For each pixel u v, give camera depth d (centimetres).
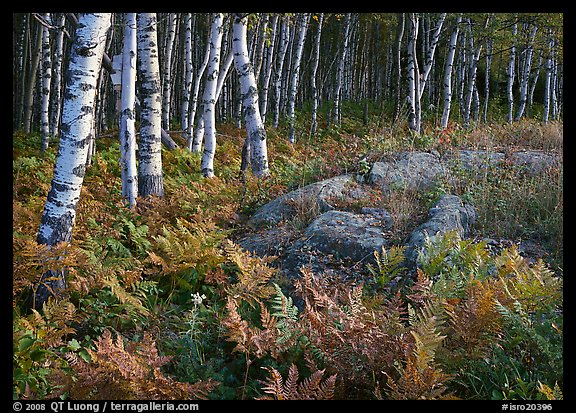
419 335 373
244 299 524
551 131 1063
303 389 357
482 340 404
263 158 1033
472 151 969
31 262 503
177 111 3506
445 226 646
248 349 411
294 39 3175
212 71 1233
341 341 406
